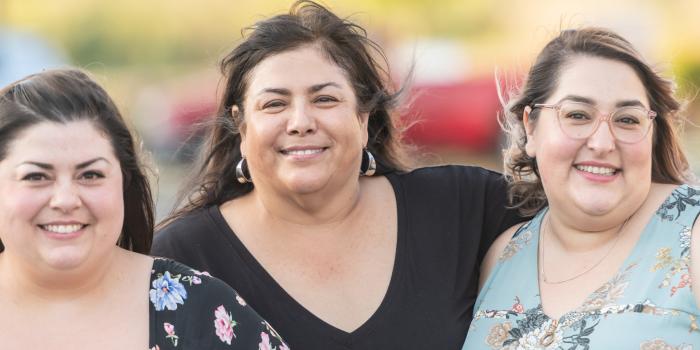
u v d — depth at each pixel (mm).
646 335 3418
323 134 3857
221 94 4090
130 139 3426
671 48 13617
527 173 4168
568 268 3838
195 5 17359
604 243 3799
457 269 4109
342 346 3871
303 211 4027
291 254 4043
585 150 3688
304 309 3922
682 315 3404
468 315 4051
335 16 4035
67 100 3252
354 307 3945
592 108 3674
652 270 3543
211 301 3445
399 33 14742
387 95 4184
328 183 3936
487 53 13125
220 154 4211
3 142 3201
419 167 4484
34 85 3273
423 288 4031
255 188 4156
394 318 3943
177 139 12562
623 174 3676
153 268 3504
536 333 3736
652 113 3695
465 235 4191
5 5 16250
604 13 14445
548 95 3793
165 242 4078
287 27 3928
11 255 3322
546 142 3773
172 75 16781
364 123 4141
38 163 3168
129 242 3648
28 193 3178
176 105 12812
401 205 4199
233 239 4062
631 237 3717
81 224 3242
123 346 3312
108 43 17344
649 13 14250
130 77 16828
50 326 3312
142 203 3586
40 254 3223
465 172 4363
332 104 3898
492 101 11016
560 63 3789
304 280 4000
